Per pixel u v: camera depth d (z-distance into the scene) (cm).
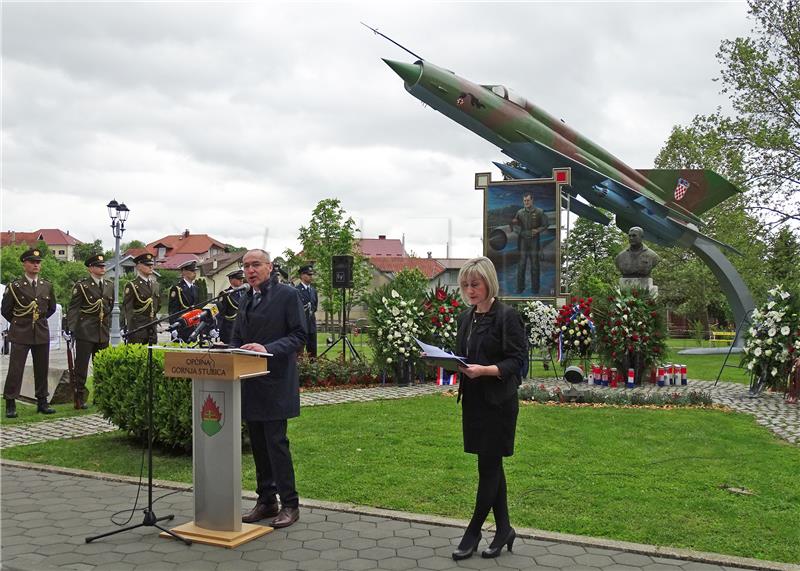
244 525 460
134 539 443
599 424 847
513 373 405
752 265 2594
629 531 458
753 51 2533
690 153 3178
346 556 411
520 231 1819
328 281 3347
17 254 5722
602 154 2083
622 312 1242
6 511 502
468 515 492
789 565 393
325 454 680
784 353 1108
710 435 786
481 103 1853
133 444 745
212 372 439
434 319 1273
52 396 1040
